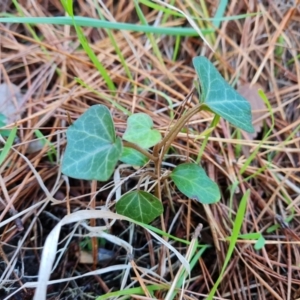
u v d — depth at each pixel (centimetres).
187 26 47
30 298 34
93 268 36
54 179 38
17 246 35
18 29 46
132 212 33
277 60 46
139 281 33
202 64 33
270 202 39
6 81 42
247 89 44
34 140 37
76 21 40
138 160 34
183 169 34
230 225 37
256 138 43
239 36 47
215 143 41
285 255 37
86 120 30
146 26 42
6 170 38
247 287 35
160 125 40
